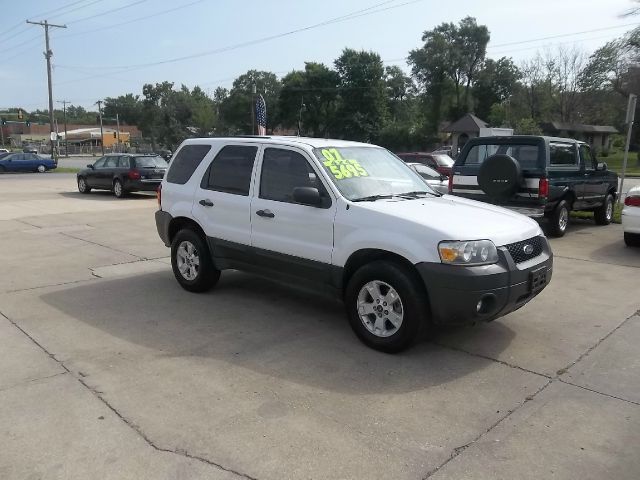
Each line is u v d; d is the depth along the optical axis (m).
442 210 4.80
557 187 9.59
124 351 4.61
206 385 3.97
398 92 83.94
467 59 74.25
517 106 62.81
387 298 4.52
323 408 3.64
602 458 3.10
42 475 2.91
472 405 3.71
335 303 6.00
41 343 4.77
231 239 5.80
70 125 139.12
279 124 88.25
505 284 4.29
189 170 6.41
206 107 104.12
